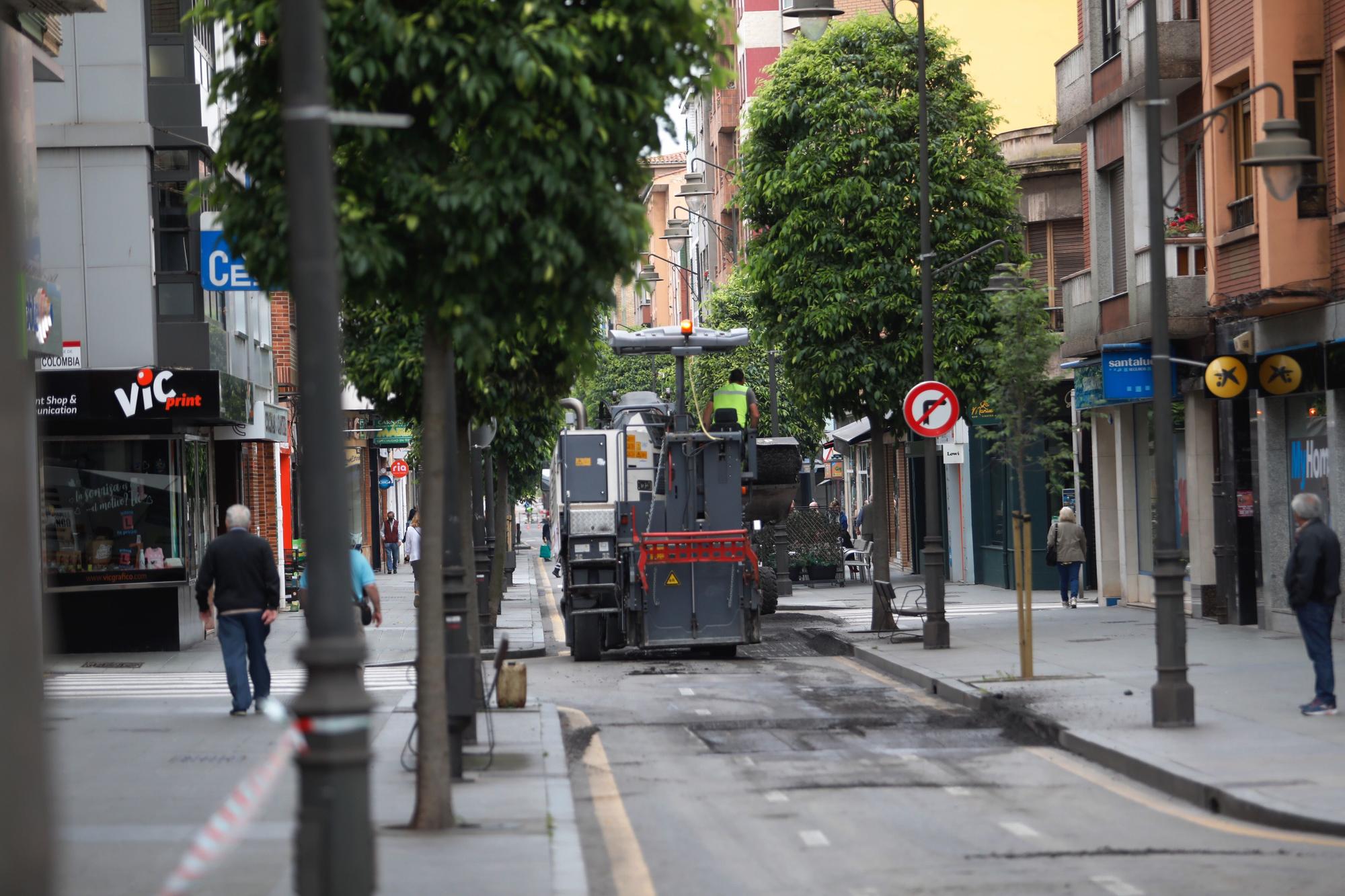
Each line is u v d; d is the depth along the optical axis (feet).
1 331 19.34
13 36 76.28
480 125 37.65
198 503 115.03
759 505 147.64
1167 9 108.68
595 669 94.32
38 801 19.36
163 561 104.37
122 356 104.42
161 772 51.72
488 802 45.14
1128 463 124.36
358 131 36.73
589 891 34.53
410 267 39.09
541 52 36.32
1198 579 109.40
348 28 36.35
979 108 108.27
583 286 38.68
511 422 137.59
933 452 94.32
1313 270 87.76
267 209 37.86
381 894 32.99
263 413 127.75
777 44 312.50
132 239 104.68
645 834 43.16
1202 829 42.57
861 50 108.27
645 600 98.43
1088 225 124.26
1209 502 108.68
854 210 105.29
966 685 73.82
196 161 107.14
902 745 60.03
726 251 319.06
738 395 106.52
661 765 56.13
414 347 74.38
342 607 25.34
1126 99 111.65
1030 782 50.93
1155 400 58.70
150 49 106.42
